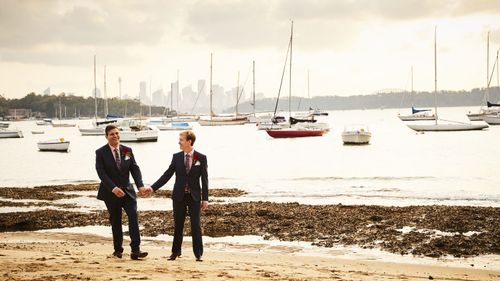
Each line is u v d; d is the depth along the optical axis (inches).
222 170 1595.7
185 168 388.2
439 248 545.3
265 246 576.4
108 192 388.2
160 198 971.3
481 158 1797.5
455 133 3191.4
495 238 573.6
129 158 390.0
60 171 1669.5
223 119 5157.5
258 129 4303.6
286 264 466.9
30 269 351.6
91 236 642.8
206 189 390.9
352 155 2062.0
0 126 5241.1
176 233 406.9
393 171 1472.7
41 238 635.5
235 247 573.9
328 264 478.9
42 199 983.0
